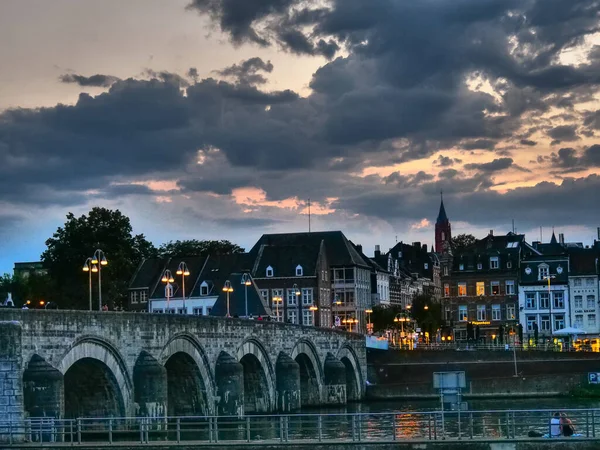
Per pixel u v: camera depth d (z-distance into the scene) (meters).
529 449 73.06
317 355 153.50
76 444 75.12
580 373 159.38
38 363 84.44
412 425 108.12
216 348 119.00
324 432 104.88
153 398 100.31
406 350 172.62
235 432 110.25
